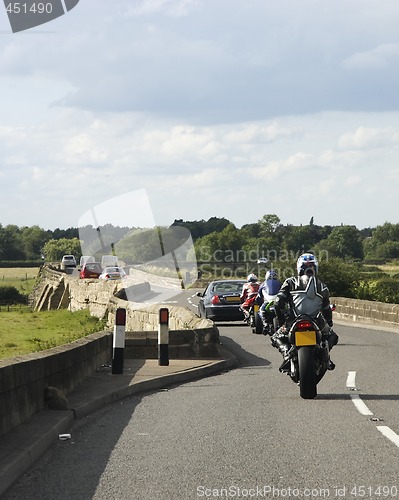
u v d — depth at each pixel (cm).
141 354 1900
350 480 754
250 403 1237
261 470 796
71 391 1312
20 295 10188
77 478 775
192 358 1888
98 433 1007
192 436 976
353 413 1125
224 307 3059
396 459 838
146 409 1204
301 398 1278
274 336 1354
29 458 830
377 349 2091
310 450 884
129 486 742
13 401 974
